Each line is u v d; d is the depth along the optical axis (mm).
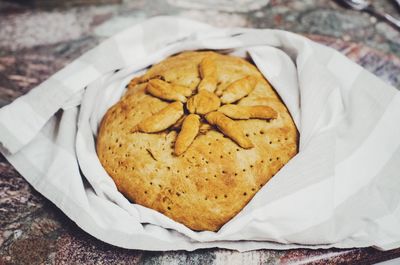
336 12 946
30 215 617
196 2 979
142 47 747
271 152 589
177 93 619
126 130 622
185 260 564
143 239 566
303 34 885
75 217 584
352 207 575
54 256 576
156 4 987
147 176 589
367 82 645
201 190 573
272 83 659
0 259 577
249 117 597
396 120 617
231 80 646
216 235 551
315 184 558
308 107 615
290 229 550
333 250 565
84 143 636
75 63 714
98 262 568
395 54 839
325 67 643
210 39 722
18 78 825
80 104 697
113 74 726
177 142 579
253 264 558
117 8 981
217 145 584
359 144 610
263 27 910
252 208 548
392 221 573
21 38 914
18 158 666
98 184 595
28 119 672
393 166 603
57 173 621
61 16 965
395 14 949
